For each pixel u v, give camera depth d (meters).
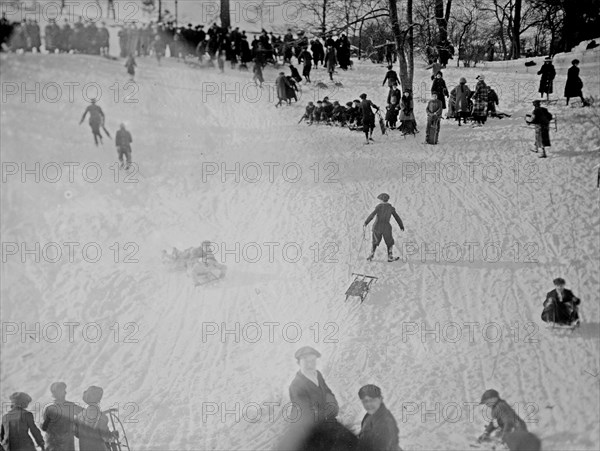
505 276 15.82
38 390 13.45
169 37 34.47
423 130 26.92
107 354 14.52
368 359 13.05
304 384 10.07
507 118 27.50
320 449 9.96
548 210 19.09
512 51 47.47
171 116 27.73
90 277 17.42
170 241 19.09
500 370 12.30
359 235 18.55
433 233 18.33
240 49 34.50
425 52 40.28
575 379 11.84
